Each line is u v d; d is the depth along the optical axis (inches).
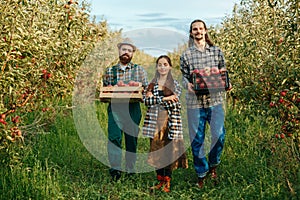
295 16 220.2
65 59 264.8
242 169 241.4
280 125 232.2
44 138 292.0
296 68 208.8
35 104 244.4
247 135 290.2
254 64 252.4
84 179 239.9
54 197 203.2
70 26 270.5
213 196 213.9
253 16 301.9
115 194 218.2
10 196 200.2
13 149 231.6
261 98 238.1
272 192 200.4
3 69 193.9
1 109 200.8
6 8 197.5
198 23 223.3
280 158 224.1
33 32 216.1
